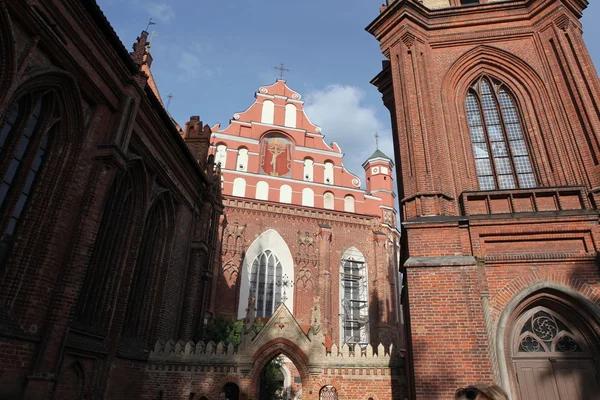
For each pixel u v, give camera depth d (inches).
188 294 891.4
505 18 697.6
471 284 515.2
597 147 561.0
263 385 1070.4
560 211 533.3
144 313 740.7
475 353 482.9
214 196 1093.1
